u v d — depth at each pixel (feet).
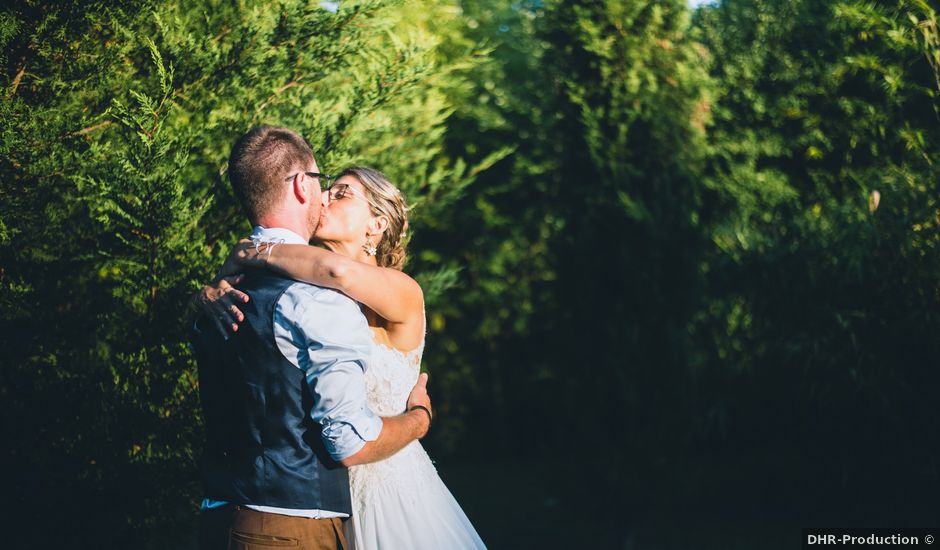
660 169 17.99
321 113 9.89
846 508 19.85
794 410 20.06
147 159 7.80
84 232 8.98
